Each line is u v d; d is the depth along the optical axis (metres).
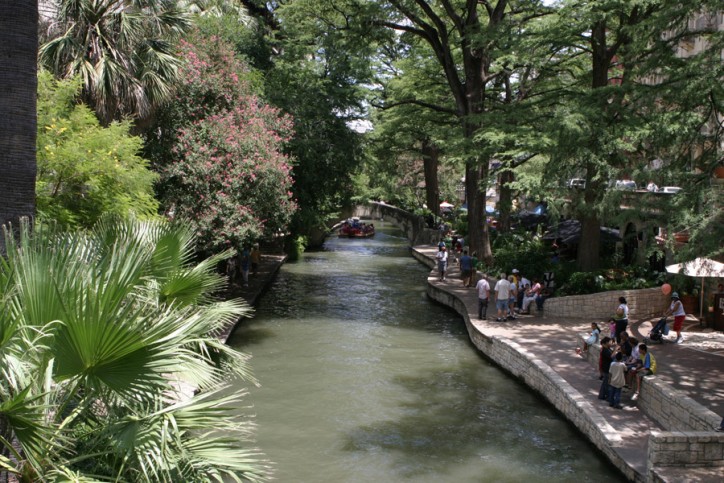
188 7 26.73
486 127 22.62
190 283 8.85
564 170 18.44
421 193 64.19
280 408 13.72
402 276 34.03
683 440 9.34
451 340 20.28
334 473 10.60
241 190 20.25
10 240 6.32
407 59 36.12
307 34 32.91
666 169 13.40
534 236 34.22
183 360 6.16
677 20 14.13
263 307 24.73
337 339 19.98
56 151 11.94
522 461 11.20
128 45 16.19
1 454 5.76
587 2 20.14
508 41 22.56
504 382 15.99
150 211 14.68
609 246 28.25
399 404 14.15
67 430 5.71
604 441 11.07
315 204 39.44
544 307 21.16
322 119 36.47
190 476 6.00
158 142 20.31
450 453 11.52
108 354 5.43
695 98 13.59
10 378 5.24
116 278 5.80
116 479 5.55
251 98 22.75
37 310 5.66
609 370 12.56
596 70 22.83
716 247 11.99
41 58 14.98
